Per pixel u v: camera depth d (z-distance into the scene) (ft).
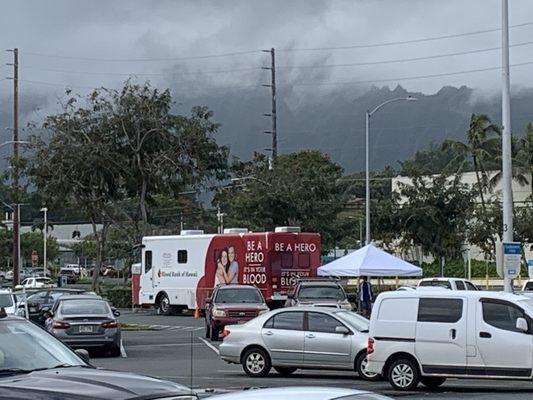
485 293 58.39
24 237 338.34
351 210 260.21
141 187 166.91
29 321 33.22
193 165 166.71
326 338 66.18
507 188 90.63
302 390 17.92
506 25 92.53
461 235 185.26
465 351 57.88
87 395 24.50
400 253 204.03
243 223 185.26
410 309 59.57
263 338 67.92
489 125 228.22
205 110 169.78
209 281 139.54
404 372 59.26
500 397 55.72
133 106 165.27
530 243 196.85
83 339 83.71
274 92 204.54
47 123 165.07
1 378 27.91
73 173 162.30
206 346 97.35
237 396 17.76
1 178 187.93
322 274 107.04
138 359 83.35
